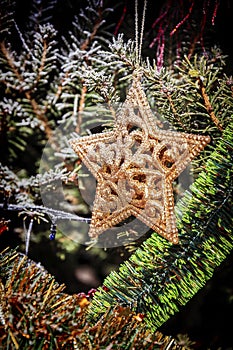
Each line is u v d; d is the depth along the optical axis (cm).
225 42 55
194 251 43
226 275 56
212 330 59
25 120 59
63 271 59
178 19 55
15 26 57
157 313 43
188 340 57
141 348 40
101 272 58
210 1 54
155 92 48
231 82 47
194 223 44
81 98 55
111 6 57
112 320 41
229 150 44
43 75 57
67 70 53
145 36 56
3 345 39
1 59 56
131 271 45
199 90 47
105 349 39
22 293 39
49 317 39
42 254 59
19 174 60
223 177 43
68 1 57
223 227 43
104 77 48
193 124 49
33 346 39
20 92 57
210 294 58
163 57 55
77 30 58
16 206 52
